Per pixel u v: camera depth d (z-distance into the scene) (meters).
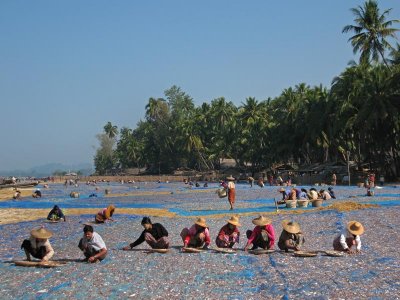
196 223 19.38
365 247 19.45
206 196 62.50
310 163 116.56
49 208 48.34
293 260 17.05
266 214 34.03
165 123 172.38
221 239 19.66
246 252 18.64
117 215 36.28
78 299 12.65
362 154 96.88
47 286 13.96
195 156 165.38
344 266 15.88
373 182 67.00
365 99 78.69
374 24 84.00
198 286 13.77
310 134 97.00
